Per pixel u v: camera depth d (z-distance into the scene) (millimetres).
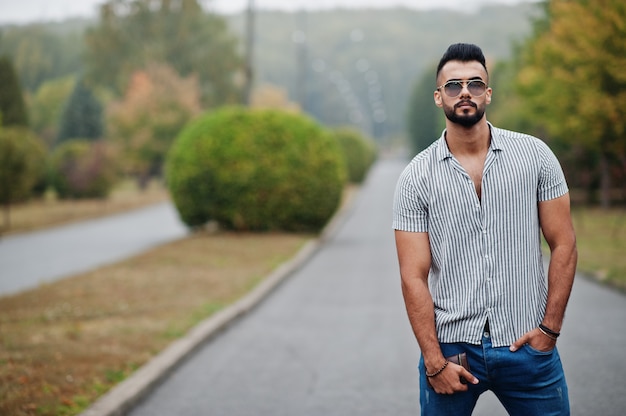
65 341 9523
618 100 19281
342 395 7512
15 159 31250
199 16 82250
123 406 6965
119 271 16703
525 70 27547
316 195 24906
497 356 3906
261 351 9547
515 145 3963
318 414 6914
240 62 83438
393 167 106875
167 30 81438
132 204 45969
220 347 9805
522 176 3924
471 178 3949
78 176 45250
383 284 15266
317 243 23594
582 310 11641
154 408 7172
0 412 6535
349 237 25922
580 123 21812
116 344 9383
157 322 10852
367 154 64438
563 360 8641
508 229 3924
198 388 7855
